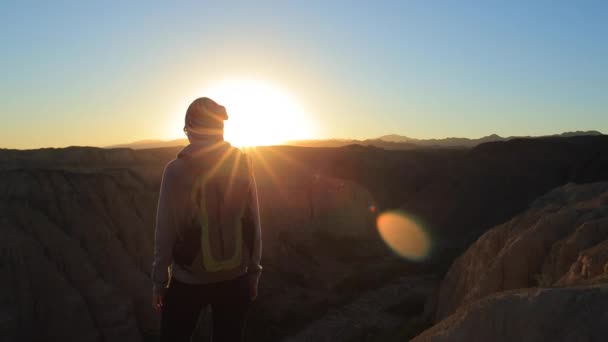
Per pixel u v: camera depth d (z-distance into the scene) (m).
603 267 6.57
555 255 9.89
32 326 28.41
